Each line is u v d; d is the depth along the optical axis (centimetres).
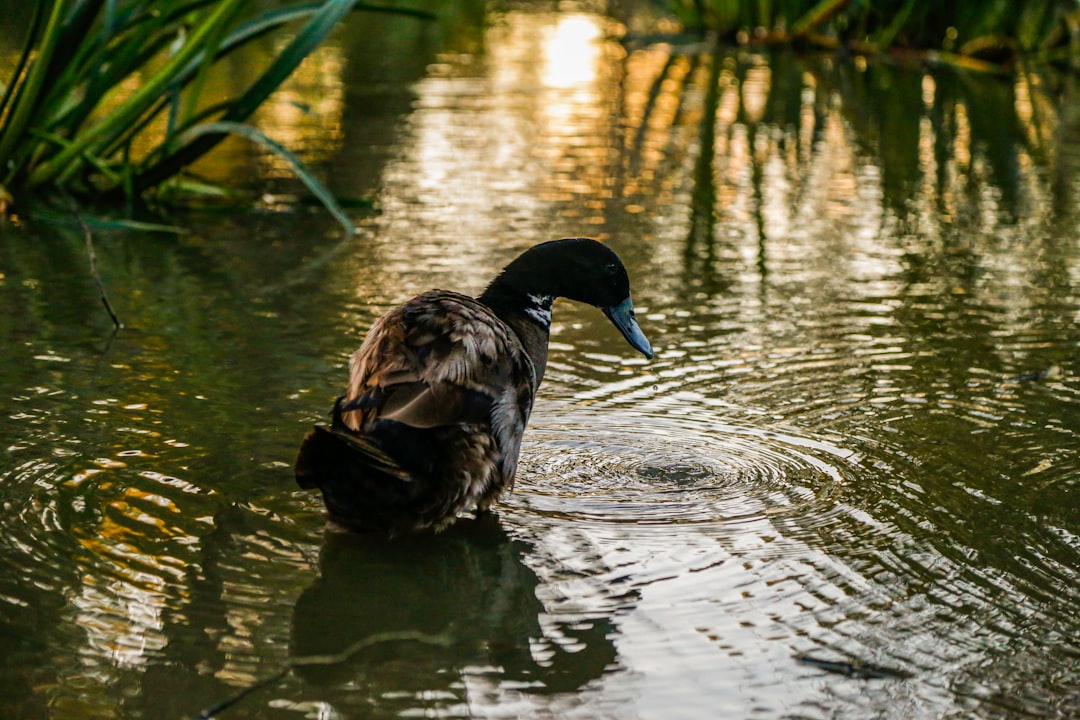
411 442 620
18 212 1321
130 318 1007
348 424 630
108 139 1391
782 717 507
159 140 1603
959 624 580
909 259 1232
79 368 892
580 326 1039
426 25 2694
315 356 928
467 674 540
